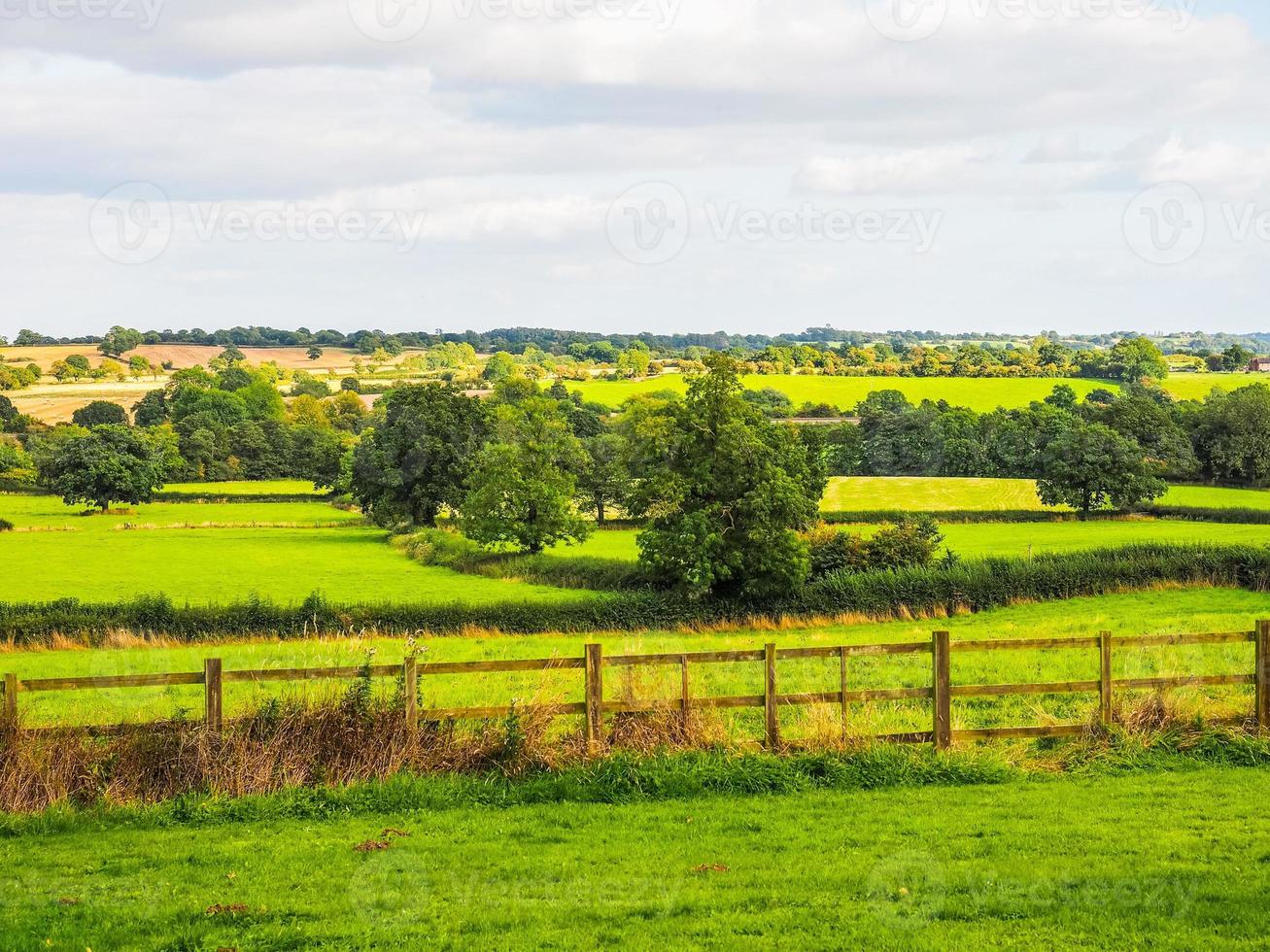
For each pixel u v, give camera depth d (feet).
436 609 132.98
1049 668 82.28
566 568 201.57
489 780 46.68
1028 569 148.77
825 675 80.64
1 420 586.04
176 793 45.44
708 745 49.39
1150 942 30.01
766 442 160.76
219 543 304.30
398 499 310.04
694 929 31.83
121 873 37.42
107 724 47.29
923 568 153.28
